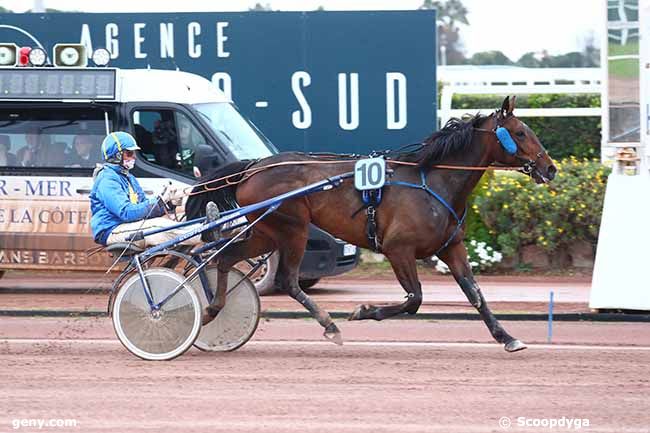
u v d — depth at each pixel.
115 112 21.20
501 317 18.80
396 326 18.06
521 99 35.50
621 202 18.80
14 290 23.23
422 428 11.42
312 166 15.54
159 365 14.67
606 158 27.59
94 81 21.25
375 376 13.93
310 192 15.30
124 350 15.85
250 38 27.50
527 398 12.71
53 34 27.33
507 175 26.08
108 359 15.10
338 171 15.43
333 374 14.07
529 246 26.05
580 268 26.02
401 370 14.33
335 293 22.80
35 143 21.44
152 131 21.19
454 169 15.24
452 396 12.80
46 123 21.39
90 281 24.92
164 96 21.20
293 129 27.64
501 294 22.30
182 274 15.84
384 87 27.55
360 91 27.56
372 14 27.47
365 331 17.61
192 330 14.88
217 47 27.47
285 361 14.99
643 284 18.55
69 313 19.30
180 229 15.59
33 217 21.38
